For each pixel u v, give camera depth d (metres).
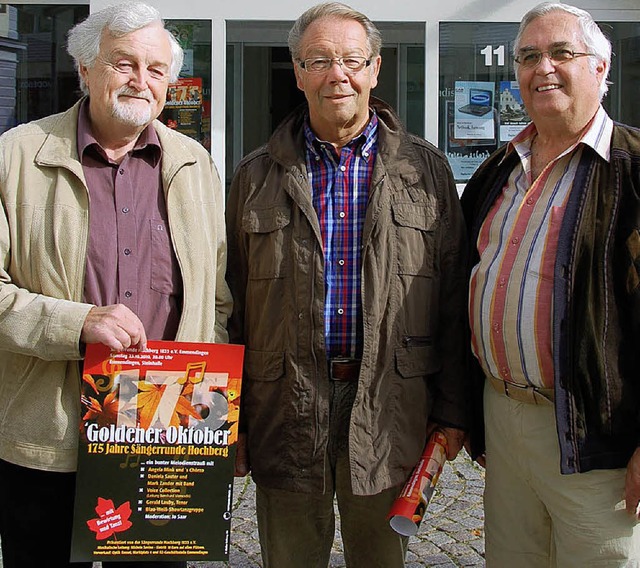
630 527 2.48
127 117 2.46
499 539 2.76
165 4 5.85
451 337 2.82
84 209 2.47
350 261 2.70
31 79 6.29
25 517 2.50
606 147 2.49
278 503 2.85
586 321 2.40
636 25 6.05
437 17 5.87
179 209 2.59
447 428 2.85
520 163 2.72
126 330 2.35
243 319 2.89
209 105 5.96
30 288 2.47
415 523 2.58
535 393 2.55
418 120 5.99
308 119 2.84
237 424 2.48
